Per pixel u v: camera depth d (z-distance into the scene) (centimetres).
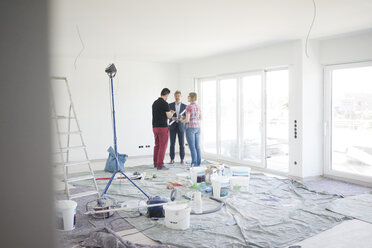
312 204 395
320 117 559
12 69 82
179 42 554
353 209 372
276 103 628
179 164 678
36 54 85
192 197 418
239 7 353
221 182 418
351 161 524
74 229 319
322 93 559
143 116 806
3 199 83
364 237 298
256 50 615
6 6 81
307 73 537
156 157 644
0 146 82
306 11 370
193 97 617
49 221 88
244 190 455
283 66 575
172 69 847
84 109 729
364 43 486
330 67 543
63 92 702
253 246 276
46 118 87
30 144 85
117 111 771
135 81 793
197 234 303
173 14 378
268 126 641
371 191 453
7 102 82
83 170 636
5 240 83
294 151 554
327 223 331
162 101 601
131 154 792
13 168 83
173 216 315
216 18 397
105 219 346
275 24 432
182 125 679
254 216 350
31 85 85
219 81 732
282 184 495
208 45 582
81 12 365
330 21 418
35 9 85
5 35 81
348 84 523
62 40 525
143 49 619
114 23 417
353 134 519
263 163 620
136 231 314
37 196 86
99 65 745
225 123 723
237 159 686
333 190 470
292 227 319
